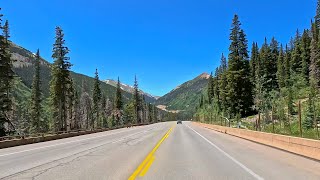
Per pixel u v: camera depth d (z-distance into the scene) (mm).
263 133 26188
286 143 20156
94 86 106438
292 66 101125
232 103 76312
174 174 11891
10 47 51906
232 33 77125
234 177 11180
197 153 19547
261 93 63156
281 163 14500
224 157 17219
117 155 18797
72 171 12758
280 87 94562
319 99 60344
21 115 87562
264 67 102625
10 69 46438
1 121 44250
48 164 15070
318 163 14344
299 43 113312
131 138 36844
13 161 16641
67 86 68625
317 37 95375
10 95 57062
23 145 30438
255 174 11719
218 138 34969
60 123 67688
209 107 134250
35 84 76438
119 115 129875
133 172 12391
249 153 18984
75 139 38219
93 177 11352
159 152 20312
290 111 58125
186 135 42125
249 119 69500
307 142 16859
